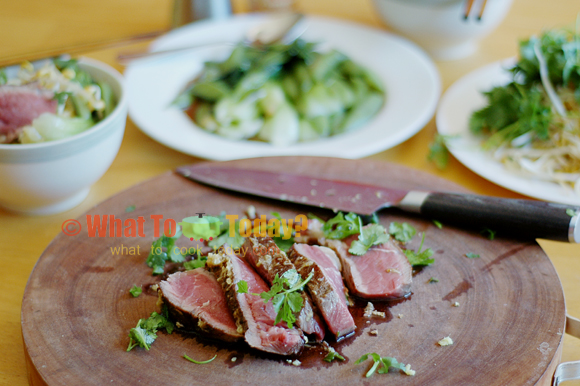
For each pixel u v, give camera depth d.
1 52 0.88
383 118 0.77
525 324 0.55
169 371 0.53
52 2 1.03
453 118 0.77
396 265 0.59
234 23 0.91
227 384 0.52
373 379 0.52
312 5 1.03
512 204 0.60
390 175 0.68
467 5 0.83
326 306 0.55
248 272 0.57
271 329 0.54
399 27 0.89
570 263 0.64
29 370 0.54
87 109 0.65
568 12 0.99
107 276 0.58
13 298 0.61
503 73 0.83
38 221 0.68
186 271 0.58
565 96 0.75
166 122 0.76
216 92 0.79
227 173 0.67
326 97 0.80
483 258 0.60
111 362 0.53
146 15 1.00
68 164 0.63
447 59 0.91
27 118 0.63
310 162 0.69
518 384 0.52
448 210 0.62
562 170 0.72
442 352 0.54
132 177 0.73
